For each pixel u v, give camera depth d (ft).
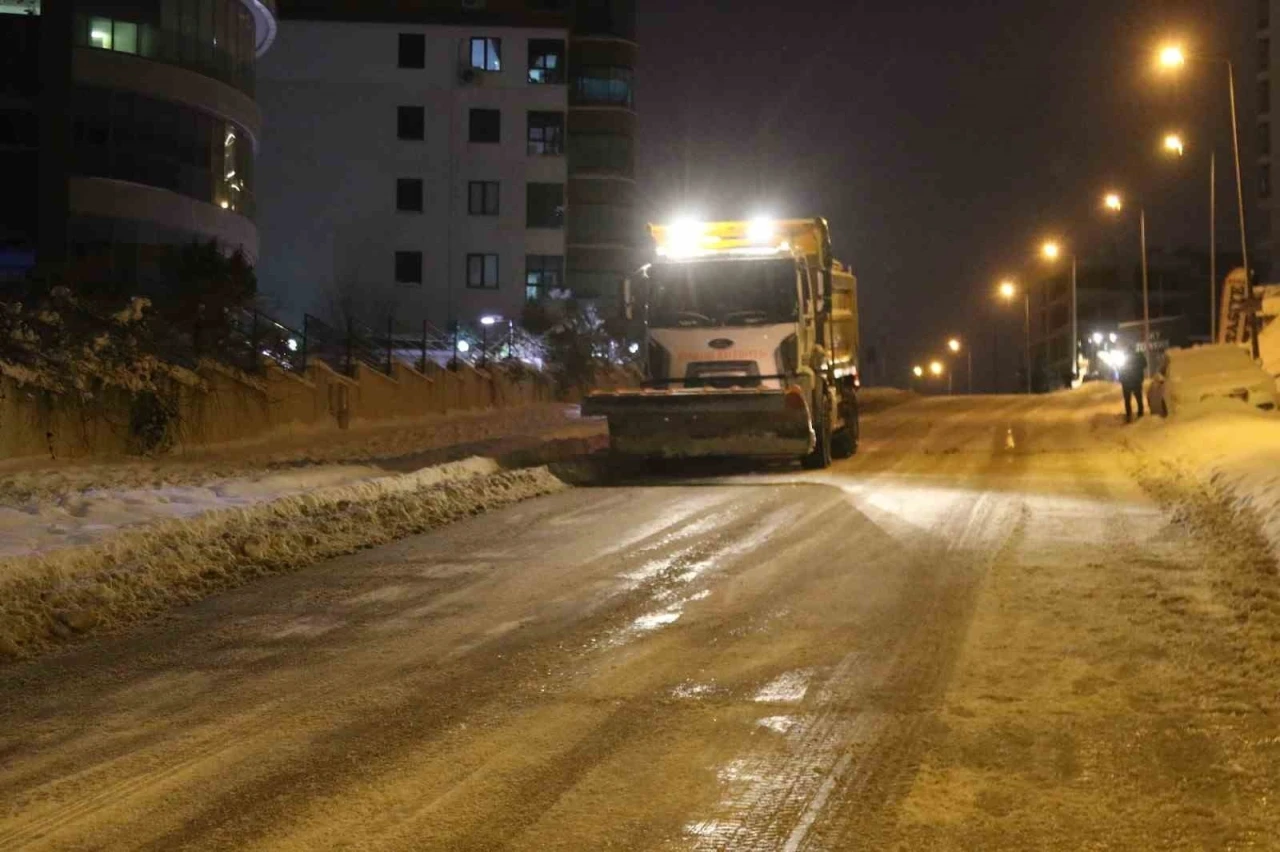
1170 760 21.47
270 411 86.33
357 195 204.95
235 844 18.48
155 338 77.10
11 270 119.34
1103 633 30.09
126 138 121.49
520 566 40.40
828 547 42.91
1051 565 38.78
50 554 37.17
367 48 205.57
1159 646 28.73
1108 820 18.97
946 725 23.49
